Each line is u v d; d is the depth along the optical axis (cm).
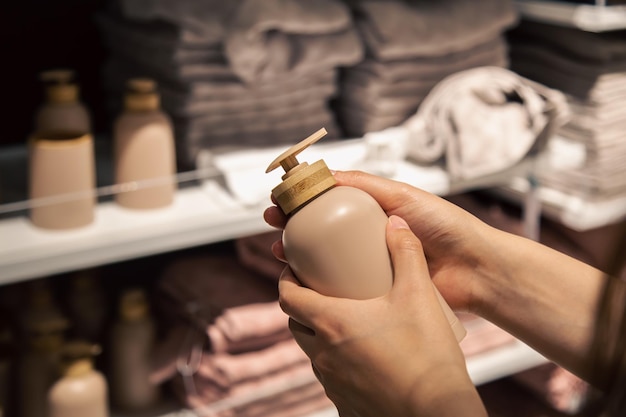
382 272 65
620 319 57
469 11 152
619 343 55
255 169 128
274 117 142
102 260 119
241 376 135
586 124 160
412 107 151
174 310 148
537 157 148
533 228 159
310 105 145
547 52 167
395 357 62
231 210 126
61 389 128
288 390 140
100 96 160
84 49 155
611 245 58
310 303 65
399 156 137
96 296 149
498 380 190
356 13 147
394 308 63
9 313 143
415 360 61
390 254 66
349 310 63
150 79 142
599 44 159
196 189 136
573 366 78
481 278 79
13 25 147
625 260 57
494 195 183
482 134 138
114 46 148
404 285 64
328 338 64
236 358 137
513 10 157
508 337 164
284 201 67
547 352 79
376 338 62
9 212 124
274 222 71
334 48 139
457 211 78
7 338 138
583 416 69
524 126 142
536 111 142
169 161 128
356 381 64
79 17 153
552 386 175
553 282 78
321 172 67
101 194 123
